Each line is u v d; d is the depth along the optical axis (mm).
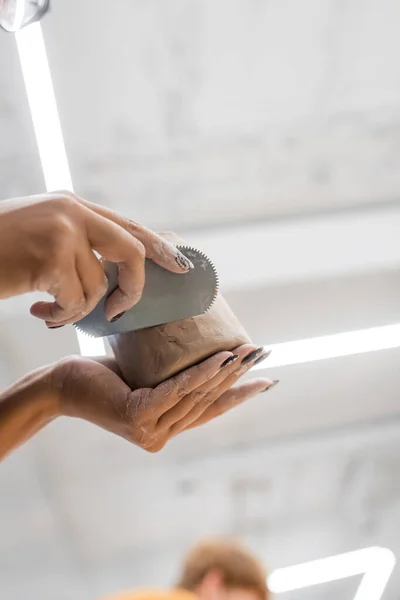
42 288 632
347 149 2486
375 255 2463
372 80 2320
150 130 2277
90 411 926
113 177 2371
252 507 3713
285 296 2500
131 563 3846
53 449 3137
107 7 1943
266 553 3961
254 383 926
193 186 2459
